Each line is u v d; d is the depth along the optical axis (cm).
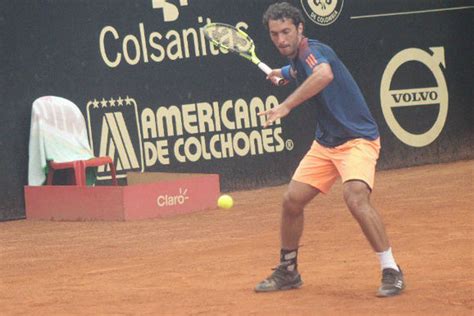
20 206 4297
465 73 5653
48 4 4406
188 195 4119
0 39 4272
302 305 2152
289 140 5066
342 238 3209
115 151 4562
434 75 5547
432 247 2914
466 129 5650
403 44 5450
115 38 4594
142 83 4653
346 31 5269
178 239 3394
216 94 4853
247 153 4934
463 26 5647
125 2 4622
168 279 2584
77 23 4488
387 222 3512
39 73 4375
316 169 2277
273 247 3084
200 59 4812
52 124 4269
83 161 4181
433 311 2038
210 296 2308
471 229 3247
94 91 4528
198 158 4788
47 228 3878
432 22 5547
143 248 3228
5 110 4278
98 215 3984
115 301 2303
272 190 4869
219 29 2620
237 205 4344
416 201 4097
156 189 4009
